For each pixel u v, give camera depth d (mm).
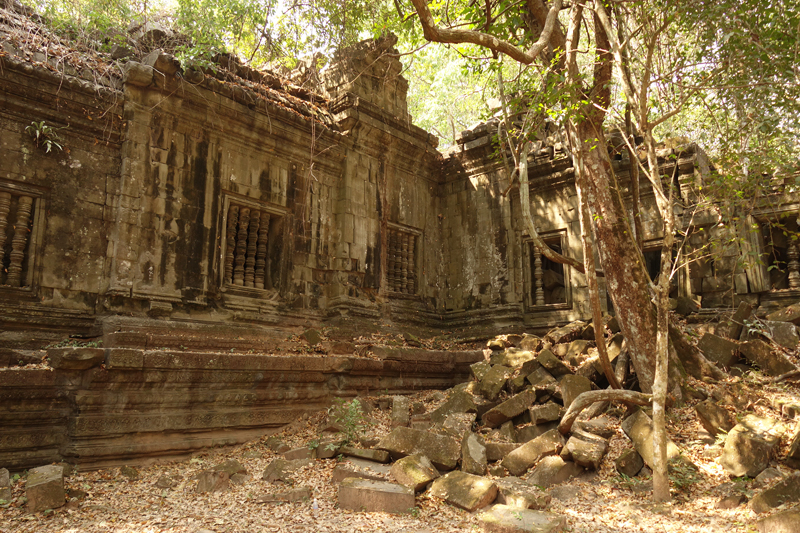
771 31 8336
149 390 8844
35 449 8016
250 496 7445
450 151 17688
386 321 15188
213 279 11906
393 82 16484
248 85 12961
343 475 7723
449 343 15742
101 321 10008
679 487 7203
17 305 9367
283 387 10500
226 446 9570
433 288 17234
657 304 7418
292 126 13656
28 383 7938
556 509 6891
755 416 7973
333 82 15391
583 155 10062
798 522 5520
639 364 9359
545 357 10516
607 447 8250
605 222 9797
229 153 12617
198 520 6559
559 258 9391
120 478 8070
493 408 9477
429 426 9812
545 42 7289
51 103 10141
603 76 9836
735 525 6117
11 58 9617
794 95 8359
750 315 11039
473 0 9289
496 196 16641
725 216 11891
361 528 6289
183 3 12656
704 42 8859
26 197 9828
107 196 10703
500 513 6352
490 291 16344
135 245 10727
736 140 9750
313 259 14102
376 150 15805
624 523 6426
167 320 10867
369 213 15406
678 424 8539
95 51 11398
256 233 13164
